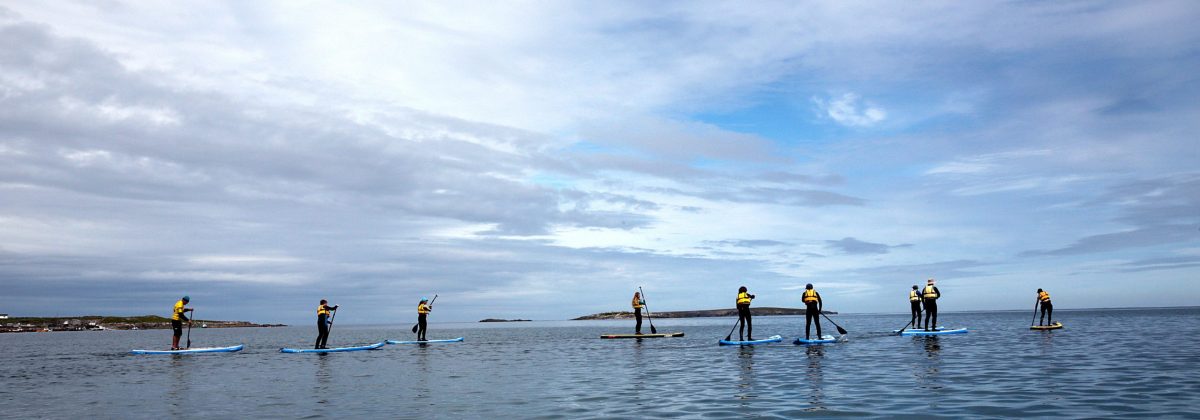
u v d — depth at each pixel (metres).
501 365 22.72
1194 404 11.81
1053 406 11.93
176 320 33.50
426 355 28.83
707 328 63.78
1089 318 75.75
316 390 16.48
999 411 11.53
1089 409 11.56
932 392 13.83
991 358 20.94
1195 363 18.34
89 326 133.62
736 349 27.50
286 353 32.28
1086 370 17.22
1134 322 54.81
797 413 11.76
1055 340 29.34
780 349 26.81
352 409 13.32
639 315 40.19
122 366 25.30
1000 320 73.00
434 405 13.62
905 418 11.07
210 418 12.59
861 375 16.97
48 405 14.70
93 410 13.87
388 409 13.22
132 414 13.24
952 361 20.16
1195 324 47.28
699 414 11.89
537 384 16.86
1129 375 16.02
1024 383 14.95
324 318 33.12
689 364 21.20
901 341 30.00
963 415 11.23
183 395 16.03
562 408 12.91
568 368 21.05
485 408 13.10
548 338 46.00
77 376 21.50
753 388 15.02
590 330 69.75
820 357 22.50
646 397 14.09
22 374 22.56
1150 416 10.80
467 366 22.58
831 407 12.27
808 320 30.34
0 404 14.98
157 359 29.03
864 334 37.72
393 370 21.55
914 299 37.53
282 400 14.82
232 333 97.31
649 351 27.89
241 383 18.41
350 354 30.48
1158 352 22.11
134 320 140.50
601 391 15.22
